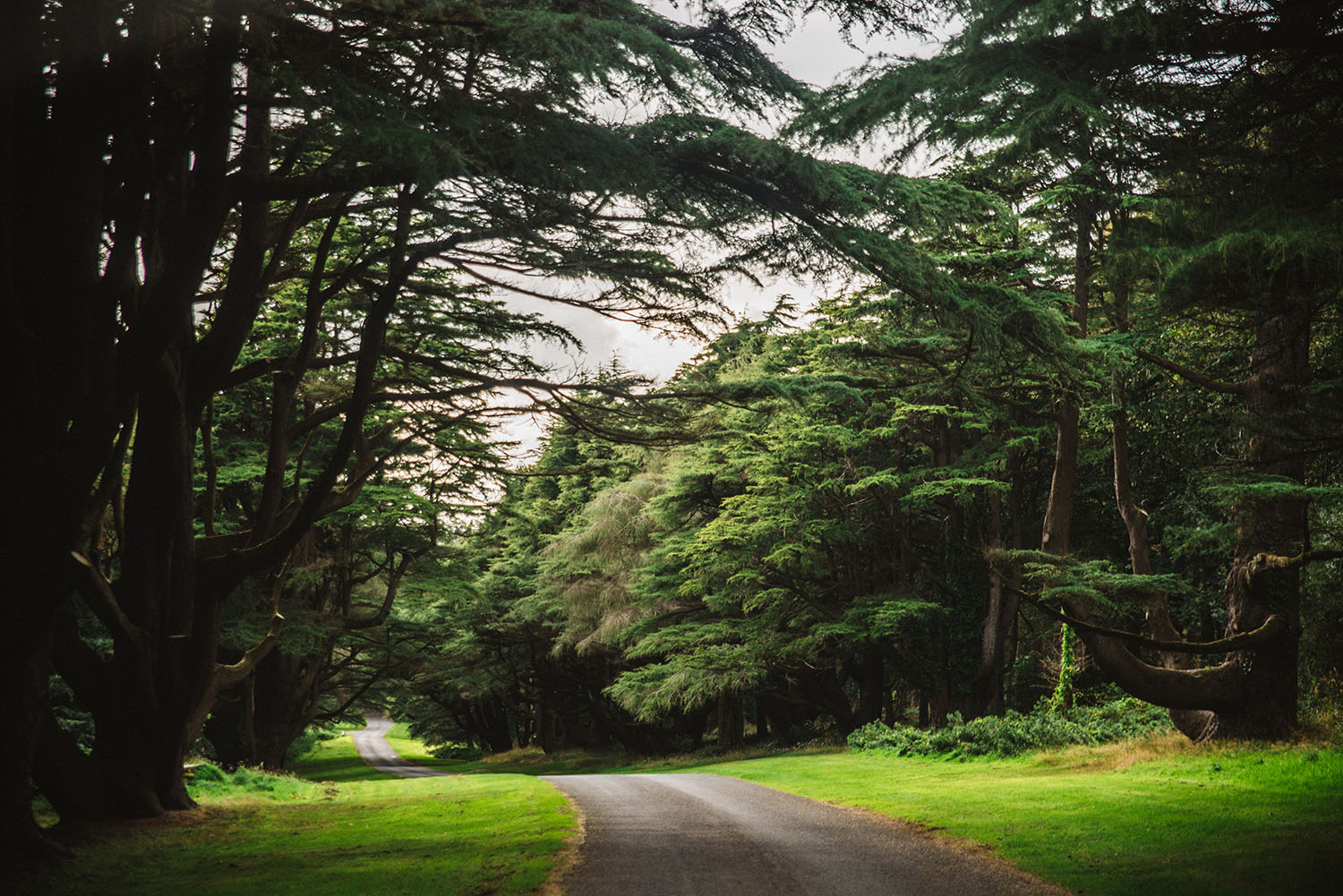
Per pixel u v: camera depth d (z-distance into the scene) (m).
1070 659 29.31
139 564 17.64
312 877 11.18
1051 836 12.51
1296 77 9.98
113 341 11.82
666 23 12.84
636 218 14.28
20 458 11.70
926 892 9.78
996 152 11.38
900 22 11.98
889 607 30.48
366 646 37.56
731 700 43.47
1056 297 21.92
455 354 21.66
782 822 15.20
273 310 26.36
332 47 11.98
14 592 11.70
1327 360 21.12
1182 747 21.23
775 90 13.10
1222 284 11.35
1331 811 13.04
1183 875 9.84
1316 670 25.06
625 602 40.75
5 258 11.14
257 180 13.94
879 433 31.27
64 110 12.18
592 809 17.14
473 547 45.69
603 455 45.22
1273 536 20.89
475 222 13.96
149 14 11.50
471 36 11.79
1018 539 31.19
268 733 33.50
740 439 33.34
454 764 58.47
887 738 28.84
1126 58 9.80
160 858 13.25
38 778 15.91
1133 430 28.45
